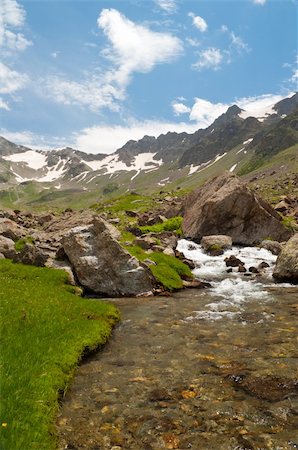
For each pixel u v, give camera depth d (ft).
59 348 46.85
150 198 299.99
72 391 40.65
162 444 31.94
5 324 49.75
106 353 51.01
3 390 33.99
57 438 32.19
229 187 148.36
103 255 86.74
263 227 144.36
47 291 71.15
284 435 32.83
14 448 27.61
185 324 62.54
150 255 105.09
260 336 56.08
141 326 61.87
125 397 39.40
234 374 43.98
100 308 66.18
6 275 81.20
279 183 427.33
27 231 137.18
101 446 31.68
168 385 41.81
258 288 89.35
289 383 41.52
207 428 33.99
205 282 94.79
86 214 152.56
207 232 145.89
